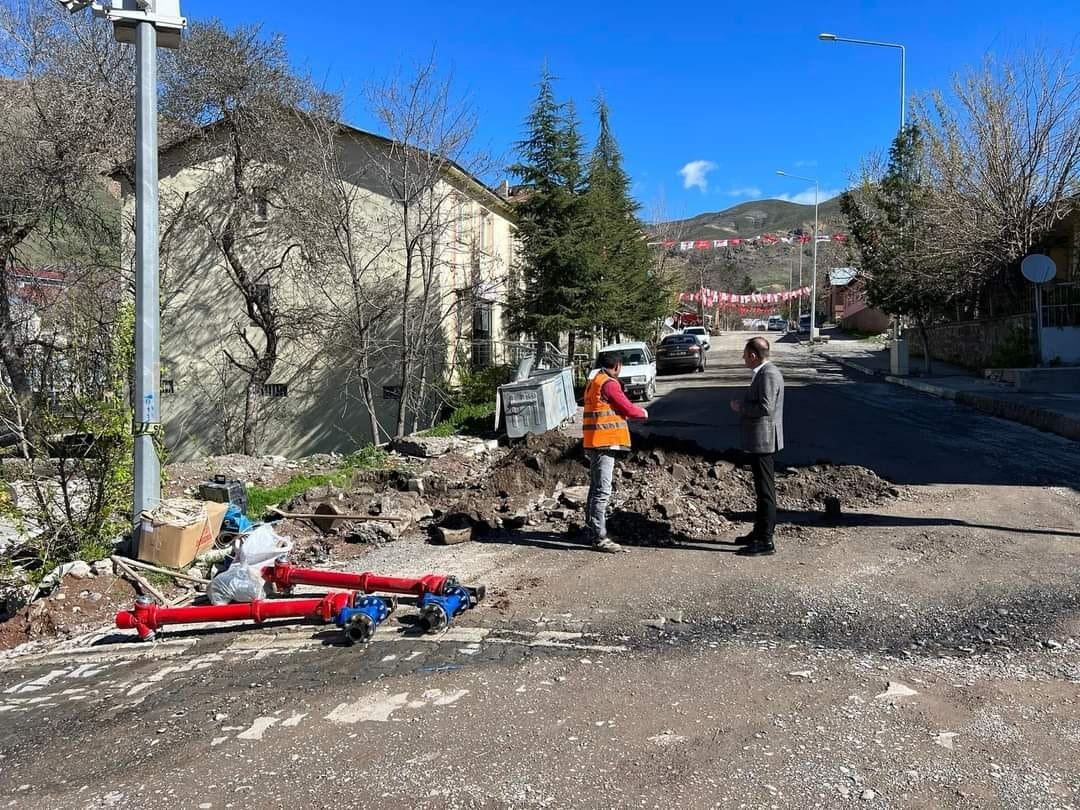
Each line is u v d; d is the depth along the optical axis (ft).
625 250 89.61
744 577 20.81
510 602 19.65
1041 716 12.93
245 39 58.80
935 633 16.78
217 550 24.11
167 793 11.76
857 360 112.68
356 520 27.89
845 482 30.40
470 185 62.39
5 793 12.09
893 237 80.53
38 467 24.61
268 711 14.37
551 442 38.52
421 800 11.19
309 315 66.33
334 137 60.85
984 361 78.84
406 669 15.90
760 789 11.10
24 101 55.47
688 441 36.17
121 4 23.21
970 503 28.12
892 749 12.05
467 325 76.89
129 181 62.59
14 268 59.82
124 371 25.52
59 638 19.89
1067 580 19.69
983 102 71.36
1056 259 87.20
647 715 13.46
